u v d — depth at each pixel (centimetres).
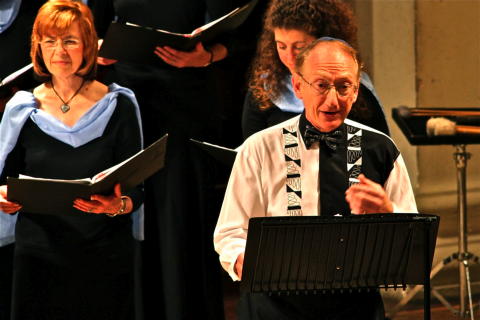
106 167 707
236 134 1167
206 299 836
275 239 478
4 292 798
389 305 1005
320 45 545
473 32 1068
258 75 766
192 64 808
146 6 835
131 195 716
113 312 719
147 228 830
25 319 702
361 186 516
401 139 1060
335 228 483
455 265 1055
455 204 1065
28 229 700
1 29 887
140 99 834
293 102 749
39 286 702
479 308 983
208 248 839
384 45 1055
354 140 568
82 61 712
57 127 700
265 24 754
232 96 1167
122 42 752
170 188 826
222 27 776
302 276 493
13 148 706
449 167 1064
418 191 1060
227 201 571
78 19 704
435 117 959
